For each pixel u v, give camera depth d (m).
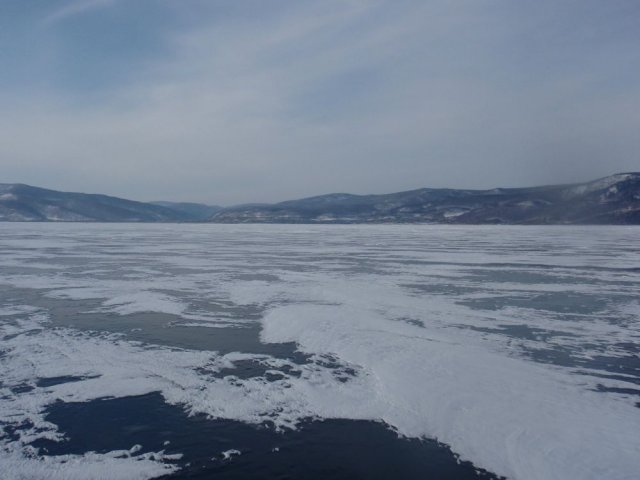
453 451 7.42
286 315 15.31
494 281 22.75
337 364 11.04
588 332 13.61
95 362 11.21
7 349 12.11
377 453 7.41
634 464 6.84
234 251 40.47
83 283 22.30
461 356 11.30
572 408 8.59
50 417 8.50
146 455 7.34
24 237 61.50
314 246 46.97
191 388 9.78
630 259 33.41
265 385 9.91
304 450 7.51
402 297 18.45
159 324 14.76
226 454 7.39
